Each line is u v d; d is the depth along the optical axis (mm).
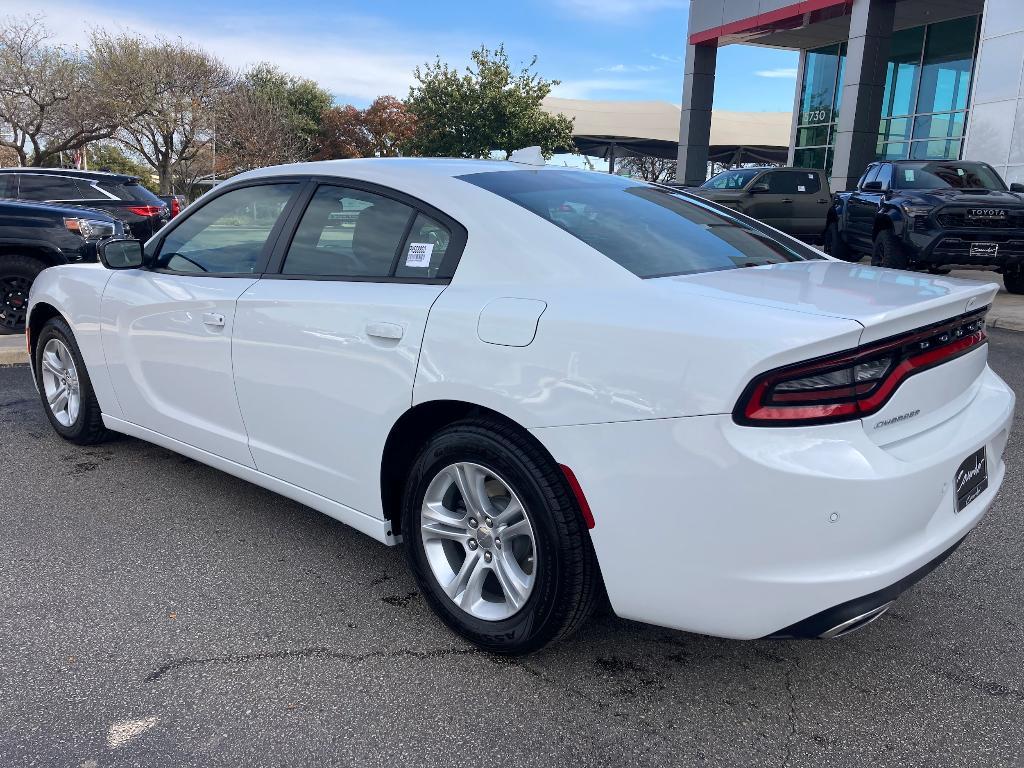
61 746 2199
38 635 2748
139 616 2887
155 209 12359
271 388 3146
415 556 2789
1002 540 3602
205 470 4363
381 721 2338
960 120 21438
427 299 2656
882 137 24266
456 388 2494
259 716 2348
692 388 2053
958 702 2457
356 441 2863
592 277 2432
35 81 30203
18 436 4867
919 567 2182
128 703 2391
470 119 39531
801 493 1980
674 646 2762
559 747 2240
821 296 2281
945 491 2264
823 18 20828
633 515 2188
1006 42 15117
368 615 2926
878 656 2709
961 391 2512
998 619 2947
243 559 3354
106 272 4125
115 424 4223
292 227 3258
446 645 2734
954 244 10117
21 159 31875
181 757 2170
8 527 3617
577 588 2395
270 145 38438
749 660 2680
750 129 55250
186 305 3510
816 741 2277
